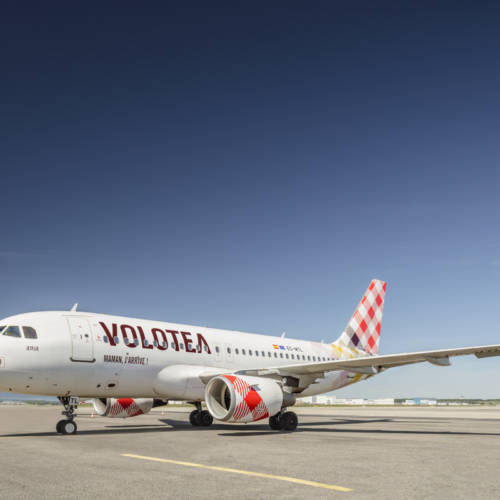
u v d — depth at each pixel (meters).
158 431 15.37
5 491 5.75
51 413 34.50
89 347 15.22
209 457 8.70
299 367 16.27
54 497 5.45
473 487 6.12
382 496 5.56
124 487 5.98
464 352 14.84
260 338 21.89
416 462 8.23
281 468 7.48
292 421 16.03
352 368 16.81
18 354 13.83
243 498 5.42
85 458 8.46
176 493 5.66
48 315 15.17
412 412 41.50
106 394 15.86
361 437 13.28
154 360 16.80
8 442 11.31
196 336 18.77
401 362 16.53
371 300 27.47
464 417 30.45
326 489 5.92
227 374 15.27
